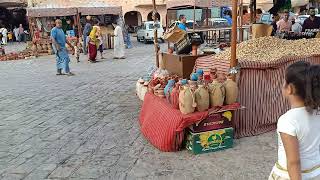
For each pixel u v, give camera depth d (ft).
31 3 96.73
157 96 16.99
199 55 18.98
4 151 15.40
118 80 32.63
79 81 32.99
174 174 12.46
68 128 18.29
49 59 56.80
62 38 36.55
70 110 22.04
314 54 17.20
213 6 47.19
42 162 14.06
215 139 14.19
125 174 12.64
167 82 17.22
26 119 20.39
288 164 5.85
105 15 74.64
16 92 28.84
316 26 35.76
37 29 71.15
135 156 14.19
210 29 42.65
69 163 13.84
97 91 27.71
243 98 15.52
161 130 14.67
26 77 37.50
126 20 121.29
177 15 57.11
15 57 59.47
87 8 71.10
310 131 5.83
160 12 107.45
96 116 20.39
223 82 14.55
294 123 5.81
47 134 17.47
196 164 13.19
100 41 51.90
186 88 13.74
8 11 108.27
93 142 16.03
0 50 66.33
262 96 15.97
